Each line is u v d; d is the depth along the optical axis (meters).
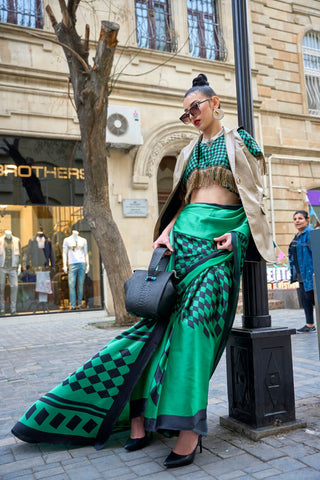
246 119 2.71
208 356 2.06
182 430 1.95
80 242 9.77
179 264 2.32
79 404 2.31
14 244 9.17
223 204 2.40
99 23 10.05
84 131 6.91
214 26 11.75
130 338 2.29
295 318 8.07
